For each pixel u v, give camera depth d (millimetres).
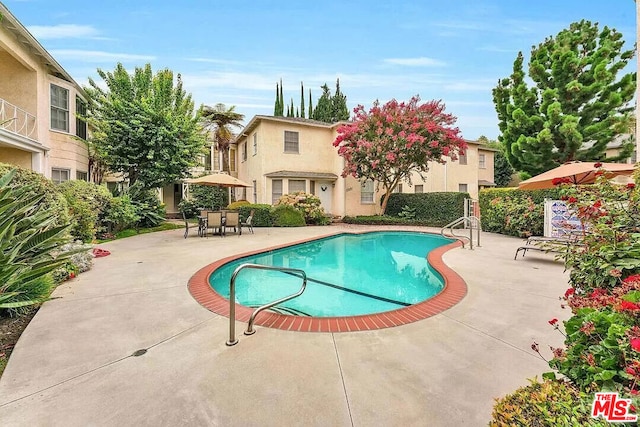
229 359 3068
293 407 2367
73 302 4672
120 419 2236
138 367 2914
